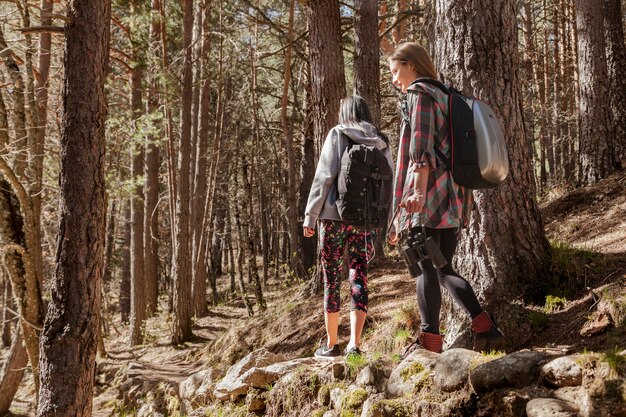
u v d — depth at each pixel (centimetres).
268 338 851
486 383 274
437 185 302
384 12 1439
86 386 497
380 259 876
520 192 413
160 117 1318
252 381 434
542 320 374
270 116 2078
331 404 359
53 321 493
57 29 501
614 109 858
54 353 487
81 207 494
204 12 1484
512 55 416
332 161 376
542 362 269
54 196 1320
